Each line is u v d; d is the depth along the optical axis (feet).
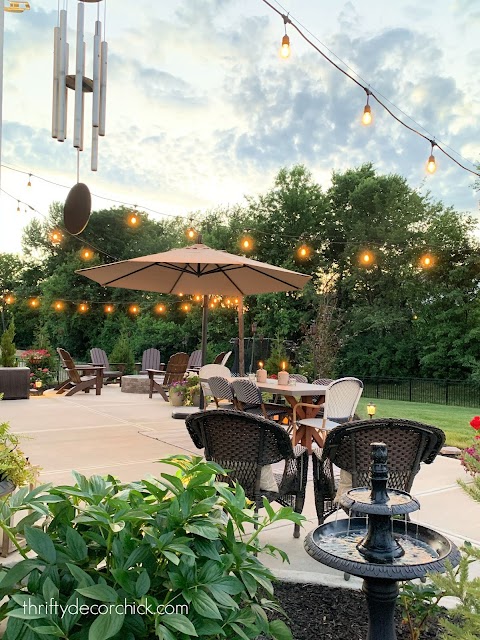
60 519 5.24
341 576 8.88
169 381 35.42
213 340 79.61
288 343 48.08
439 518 12.58
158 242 100.42
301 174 80.43
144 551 4.67
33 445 19.54
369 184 75.25
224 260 19.36
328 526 7.45
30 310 101.40
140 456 18.10
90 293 94.89
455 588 5.22
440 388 57.77
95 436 21.66
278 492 10.44
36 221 106.63
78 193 12.57
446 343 66.33
